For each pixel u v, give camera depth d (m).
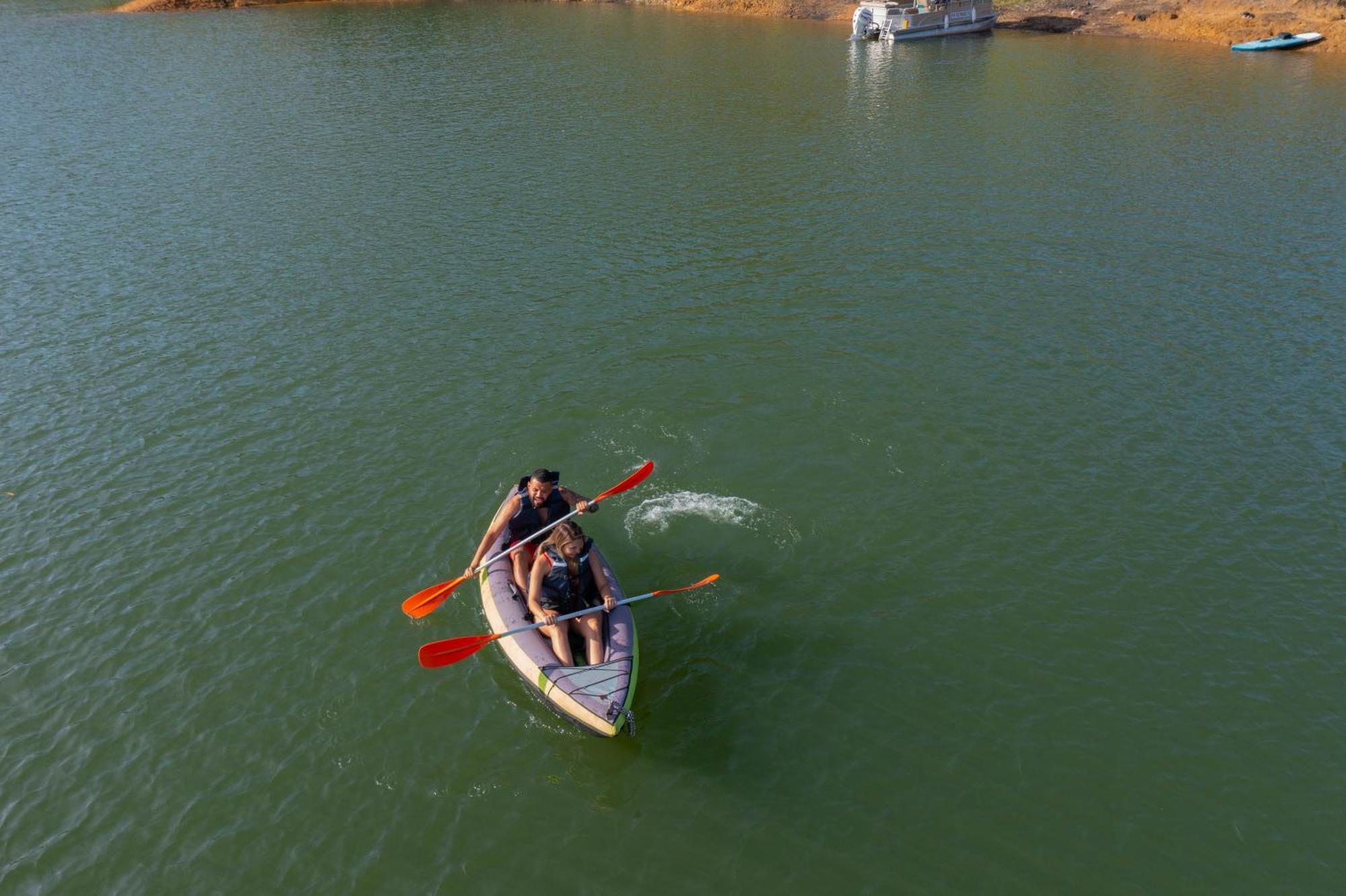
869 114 35.88
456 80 41.66
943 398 17.20
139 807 10.22
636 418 16.64
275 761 10.68
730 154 31.22
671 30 53.75
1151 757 10.52
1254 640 11.99
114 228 25.34
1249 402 16.86
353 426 16.52
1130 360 18.33
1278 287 21.16
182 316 20.42
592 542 11.70
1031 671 11.62
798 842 9.72
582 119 35.44
